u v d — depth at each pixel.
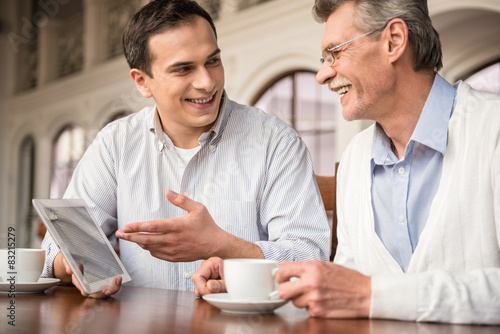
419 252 1.16
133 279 1.68
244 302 0.94
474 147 1.15
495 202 1.08
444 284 0.91
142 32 1.53
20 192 12.17
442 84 1.23
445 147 1.18
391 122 1.25
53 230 1.13
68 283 1.42
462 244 1.14
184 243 1.27
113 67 9.62
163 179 1.72
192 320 0.90
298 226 1.62
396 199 1.26
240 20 7.17
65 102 10.86
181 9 1.51
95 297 1.16
